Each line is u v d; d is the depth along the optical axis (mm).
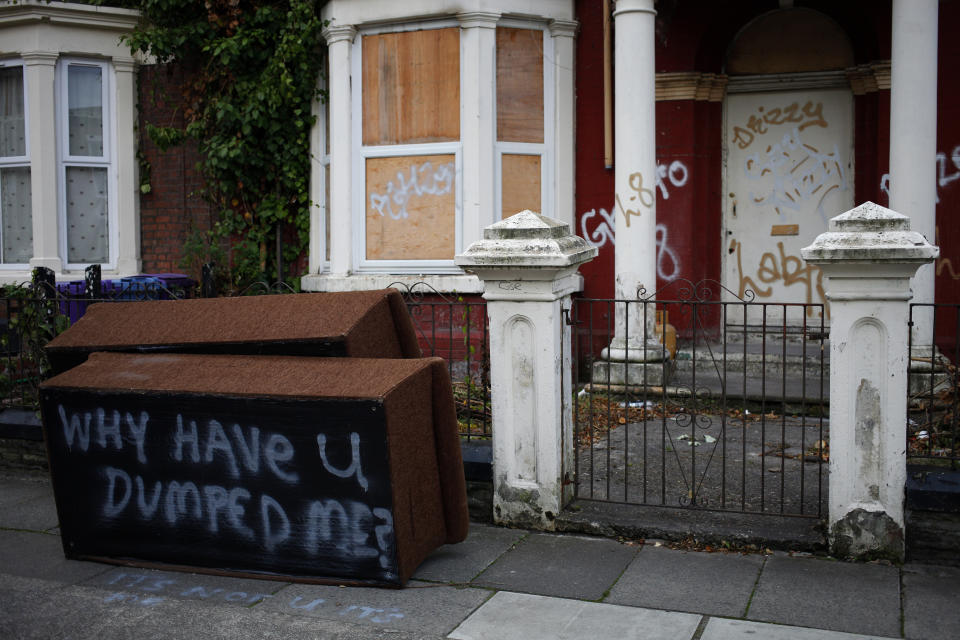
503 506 5289
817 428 7172
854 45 8977
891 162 7484
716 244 9469
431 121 8945
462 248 8883
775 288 9453
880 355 4496
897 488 4531
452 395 4766
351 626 4062
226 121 9719
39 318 6988
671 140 9164
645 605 4188
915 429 6531
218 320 5152
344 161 9203
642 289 7695
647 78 8086
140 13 10156
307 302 5117
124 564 4898
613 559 4758
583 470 6152
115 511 4887
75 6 9922
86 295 7875
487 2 8695
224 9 9781
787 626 3934
